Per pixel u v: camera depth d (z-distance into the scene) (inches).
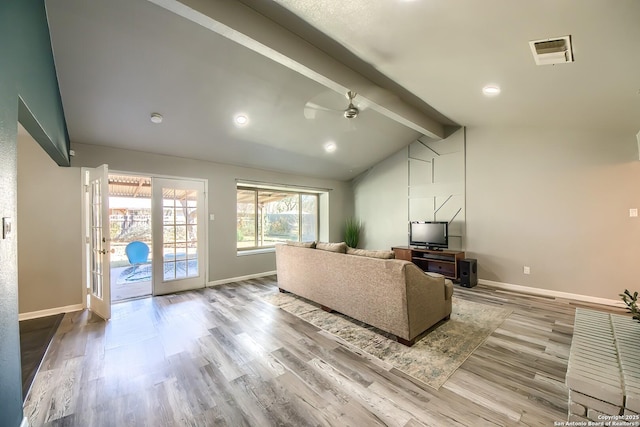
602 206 147.3
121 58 101.2
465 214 198.2
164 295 165.2
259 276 213.8
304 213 273.7
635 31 69.0
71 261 141.9
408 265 99.1
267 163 210.8
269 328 116.2
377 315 108.6
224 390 75.7
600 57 83.4
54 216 138.4
